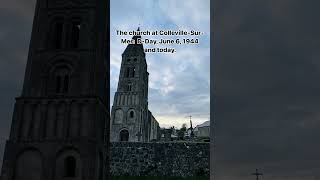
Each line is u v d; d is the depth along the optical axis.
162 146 68.00
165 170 66.19
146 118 101.19
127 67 109.31
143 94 106.06
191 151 67.44
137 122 100.94
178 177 65.56
